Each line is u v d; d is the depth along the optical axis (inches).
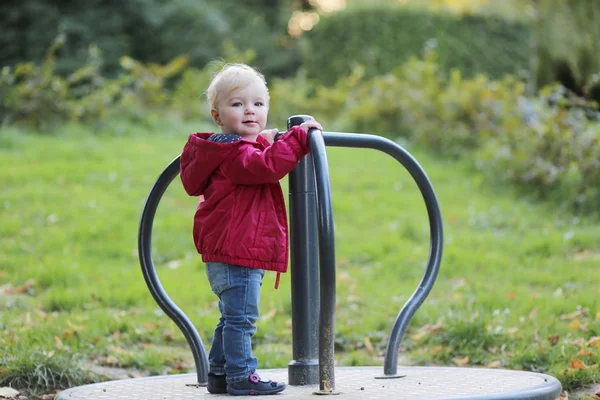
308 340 145.6
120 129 569.6
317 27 790.5
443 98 542.9
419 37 740.7
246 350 135.0
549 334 228.2
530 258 327.9
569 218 393.1
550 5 536.7
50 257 321.4
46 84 567.5
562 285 287.4
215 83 143.0
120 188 430.0
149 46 1011.9
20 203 393.7
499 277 301.4
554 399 135.4
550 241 347.3
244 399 129.4
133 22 999.0
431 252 159.2
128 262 330.3
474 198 430.9
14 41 935.7
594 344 213.2
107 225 366.0
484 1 827.4
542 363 210.1
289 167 132.6
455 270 314.3
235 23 1111.6
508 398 125.4
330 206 125.6
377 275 315.6
